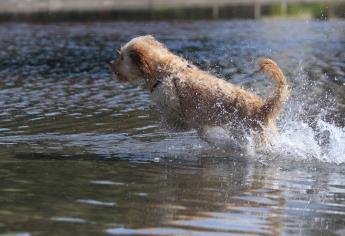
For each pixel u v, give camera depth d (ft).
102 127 40.27
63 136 37.73
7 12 141.28
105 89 55.36
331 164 32.48
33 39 97.55
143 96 51.62
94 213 24.16
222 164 32.12
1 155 33.19
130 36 100.58
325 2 155.43
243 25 117.60
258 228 22.99
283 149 34.58
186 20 128.98
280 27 112.57
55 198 25.96
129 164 31.81
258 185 28.50
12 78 61.82
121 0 165.99
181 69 34.76
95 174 29.78
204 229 22.75
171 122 35.40
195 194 26.94
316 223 23.63
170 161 32.55
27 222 23.08
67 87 56.49
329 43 87.40
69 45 90.12
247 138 34.09
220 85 34.35
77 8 151.84
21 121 41.81
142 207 24.98
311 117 42.70
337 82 57.26
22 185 27.78
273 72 32.76
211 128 34.86
